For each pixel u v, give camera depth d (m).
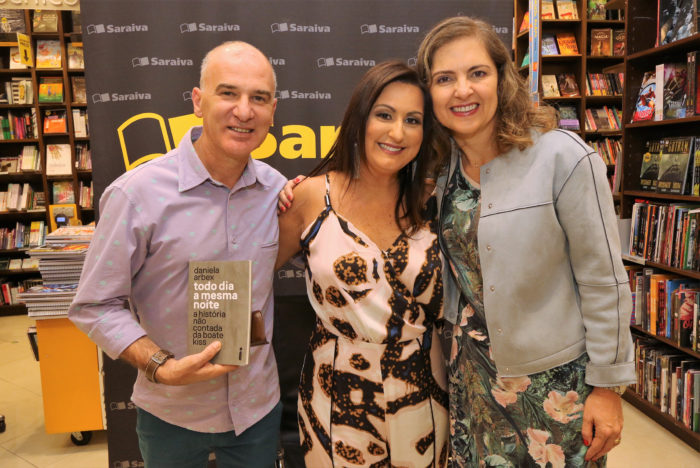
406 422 1.52
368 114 1.46
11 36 5.45
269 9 2.32
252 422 1.53
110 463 2.48
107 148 2.32
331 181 1.60
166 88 2.30
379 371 1.51
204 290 1.32
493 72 1.38
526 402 1.45
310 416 1.61
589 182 1.32
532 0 2.37
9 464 2.87
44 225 5.86
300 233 1.66
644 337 3.41
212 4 2.29
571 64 4.95
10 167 5.70
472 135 1.44
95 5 2.26
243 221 1.48
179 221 1.40
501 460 1.51
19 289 5.80
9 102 5.59
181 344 1.44
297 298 2.47
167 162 1.43
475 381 1.55
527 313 1.42
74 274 2.85
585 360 1.42
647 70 3.25
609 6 3.49
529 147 1.39
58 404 2.89
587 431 1.40
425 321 1.60
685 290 2.93
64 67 5.44
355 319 1.50
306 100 2.38
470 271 1.52
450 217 1.55
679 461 2.72
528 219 1.36
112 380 2.44
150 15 2.27
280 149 2.40
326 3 2.35
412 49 2.39
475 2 2.40
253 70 1.35
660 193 3.08
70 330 2.86
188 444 1.52
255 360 1.53
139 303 1.45
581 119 4.82
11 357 4.52
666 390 3.06
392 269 1.52
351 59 2.38
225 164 1.41
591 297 1.36
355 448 1.52
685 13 2.81
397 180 1.60
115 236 1.35
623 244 3.43
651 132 3.32
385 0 2.37
